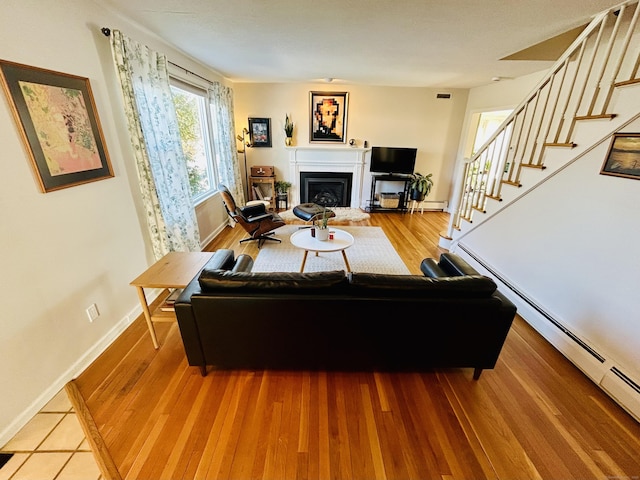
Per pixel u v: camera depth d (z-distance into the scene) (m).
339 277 1.64
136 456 1.41
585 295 2.01
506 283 2.80
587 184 1.98
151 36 2.65
